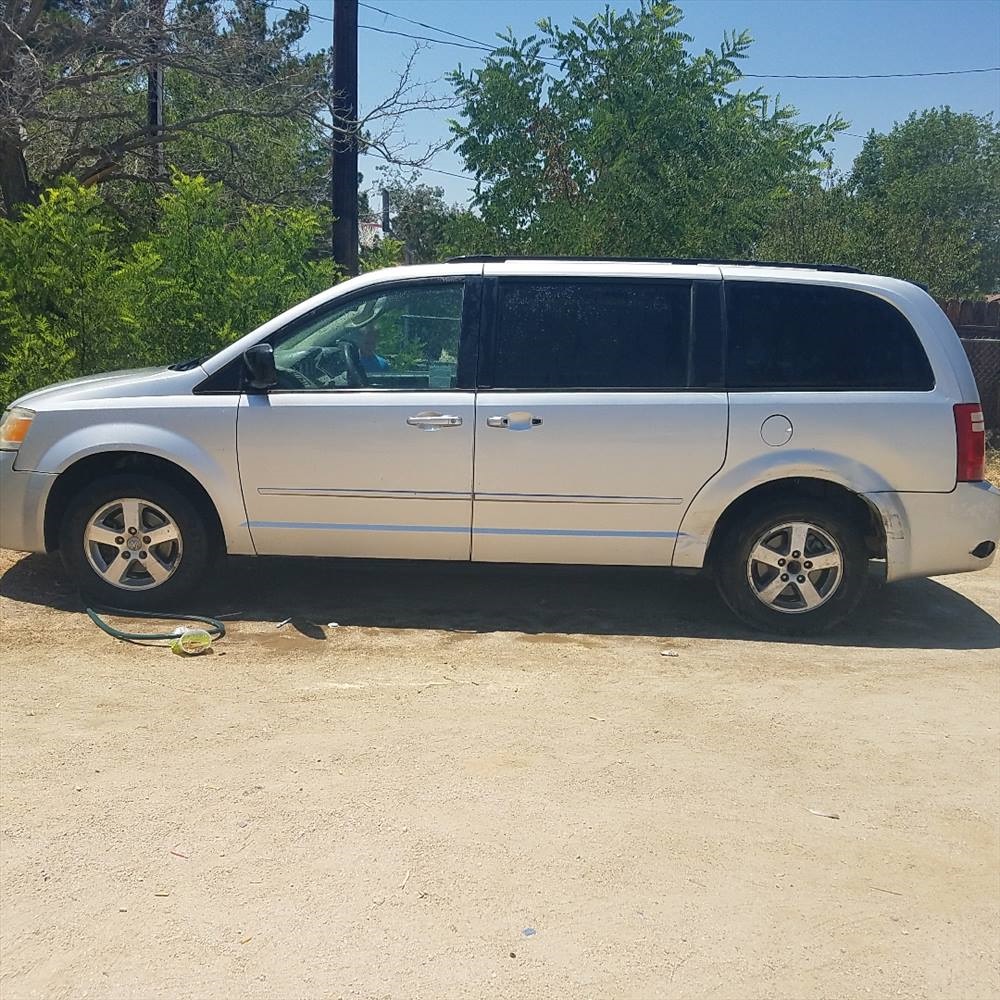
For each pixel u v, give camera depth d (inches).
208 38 519.2
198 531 228.4
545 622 236.4
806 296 223.8
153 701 182.2
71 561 230.1
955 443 219.5
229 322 333.7
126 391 227.8
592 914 123.2
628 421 218.2
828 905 127.1
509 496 221.0
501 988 109.7
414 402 220.7
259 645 214.4
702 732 176.6
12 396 317.1
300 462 222.5
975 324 525.3
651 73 458.0
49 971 110.4
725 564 228.2
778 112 484.1
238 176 566.3
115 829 138.7
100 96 523.2
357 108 466.0
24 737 165.8
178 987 108.4
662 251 454.6
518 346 223.3
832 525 223.3
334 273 408.8
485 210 470.6
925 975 114.4
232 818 142.3
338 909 122.4
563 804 149.4
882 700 193.9
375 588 258.4
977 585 283.0
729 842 140.8
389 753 164.1
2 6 479.2
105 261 342.3
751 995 110.1
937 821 148.8
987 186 1584.6
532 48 463.8
